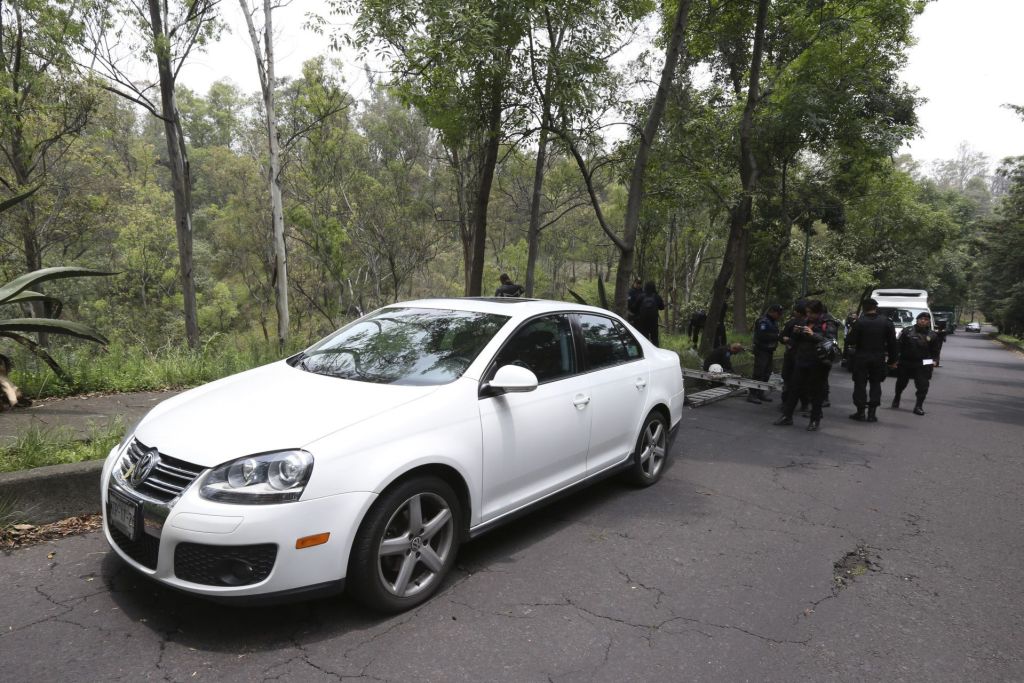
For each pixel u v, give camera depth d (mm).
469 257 18516
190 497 2684
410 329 4160
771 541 4355
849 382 14484
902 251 32312
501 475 3645
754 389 10602
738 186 15969
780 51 16688
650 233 24125
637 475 5211
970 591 3713
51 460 4195
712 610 3350
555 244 32656
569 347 4449
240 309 46125
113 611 3006
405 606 3131
